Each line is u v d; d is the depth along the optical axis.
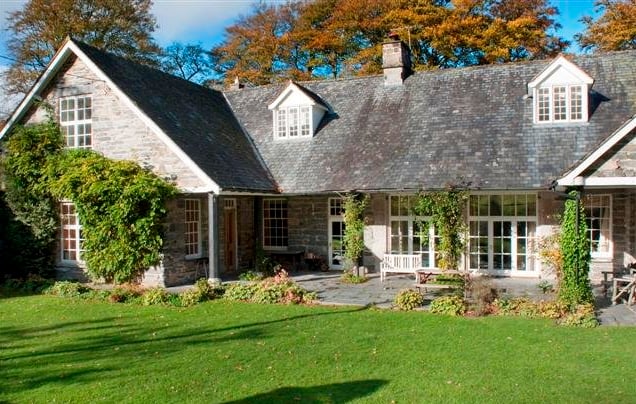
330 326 11.27
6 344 10.26
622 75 17.89
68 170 17.53
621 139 12.19
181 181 16.91
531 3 31.39
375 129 19.66
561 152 16.33
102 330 11.30
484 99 19.03
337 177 18.45
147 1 34.62
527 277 17.92
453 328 10.91
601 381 7.67
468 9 30.92
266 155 20.48
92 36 32.59
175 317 12.53
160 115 17.75
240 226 21.28
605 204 17.19
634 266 14.50
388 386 7.54
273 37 35.84
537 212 17.75
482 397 7.09
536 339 9.96
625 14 27.52
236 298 14.79
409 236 19.39
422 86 20.61
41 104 18.81
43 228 18.53
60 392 7.54
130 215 16.95
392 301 14.06
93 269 17.52
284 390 7.44
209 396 7.27
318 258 20.75
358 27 34.03
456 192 16.12
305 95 20.34
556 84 17.12
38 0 31.27
